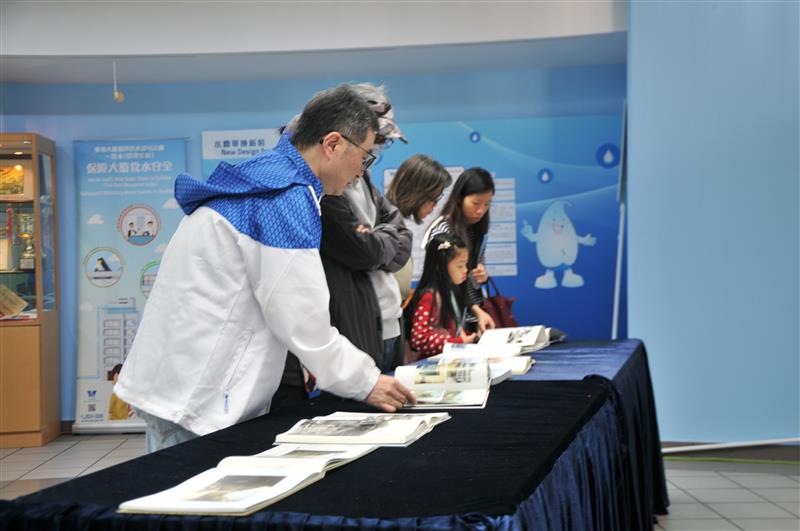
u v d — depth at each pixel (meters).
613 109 5.84
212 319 1.62
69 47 5.08
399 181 3.59
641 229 4.70
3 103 6.02
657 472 3.49
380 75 5.95
